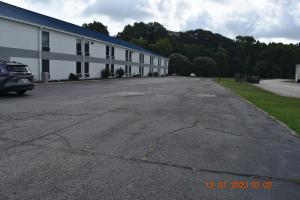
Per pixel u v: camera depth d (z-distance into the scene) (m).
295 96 20.42
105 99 13.39
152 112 9.81
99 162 4.60
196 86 27.91
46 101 12.01
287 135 7.00
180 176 4.14
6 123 7.30
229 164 4.72
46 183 3.76
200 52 100.62
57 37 28.81
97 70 38.00
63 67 30.08
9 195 3.42
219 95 18.09
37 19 28.50
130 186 3.74
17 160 4.58
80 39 33.28
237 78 49.59
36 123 7.37
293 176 4.29
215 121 8.57
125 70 48.81
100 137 6.14
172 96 16.14
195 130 7.17
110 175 4.09
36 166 4.35
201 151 5.38
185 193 3.60
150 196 3.48
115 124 7.54
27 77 13.85
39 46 25.94
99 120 8.02
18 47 23.70
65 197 3.39
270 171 4.46
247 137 6.65
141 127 7.28
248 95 18.41
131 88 21.84
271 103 13.93
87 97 14.09
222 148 5.64
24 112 9.05
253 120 9.01
